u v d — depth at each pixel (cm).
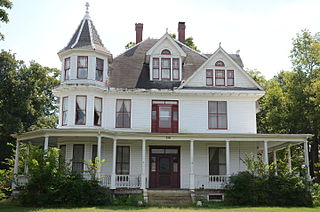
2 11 2153
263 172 2006
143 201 1870
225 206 1839
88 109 2247
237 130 2383
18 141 2216
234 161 2355
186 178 2320
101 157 2273
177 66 2488
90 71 2283
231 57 2642
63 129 1992
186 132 2358
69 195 1791
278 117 3334
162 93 2372
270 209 1681
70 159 2162
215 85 2425
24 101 2992
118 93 2348
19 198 1791
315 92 2888
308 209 1727
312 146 3362
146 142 2344
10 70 3020
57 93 2342
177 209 1673
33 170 1772
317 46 3084
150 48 2534
